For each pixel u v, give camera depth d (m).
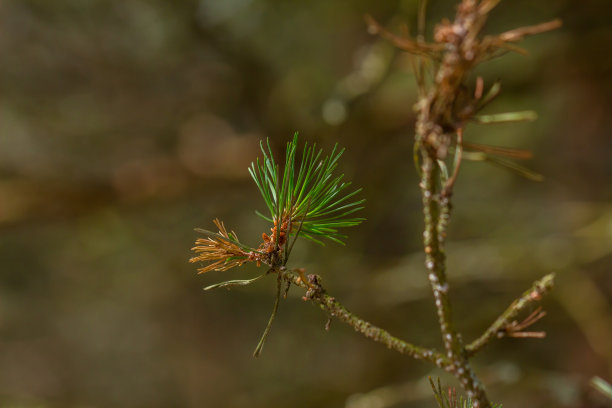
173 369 3.55
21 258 3.60
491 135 2.85
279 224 0.85
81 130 2.77
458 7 0.78
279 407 2.98
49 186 2.77
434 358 0.81
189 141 2.88
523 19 2.31
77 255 3.47
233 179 2.84
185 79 2.73
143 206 3.00
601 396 1.68
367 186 2.80
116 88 2.71
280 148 2.71
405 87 2.58
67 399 3.77
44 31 2.53
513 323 0.81
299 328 3.15
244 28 2.56
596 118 2.67
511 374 1.84
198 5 2.49
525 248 2.68
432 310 2.83
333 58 2.63
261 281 2.97
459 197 3.03
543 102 2.71
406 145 2.77
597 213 2.68
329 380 2.94
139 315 3.60
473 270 2.71
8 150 2.75
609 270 2.71
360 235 2.85
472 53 0.78
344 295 2.84
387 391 2.14
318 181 0.85
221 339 3.39
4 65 2.58
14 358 3.77
